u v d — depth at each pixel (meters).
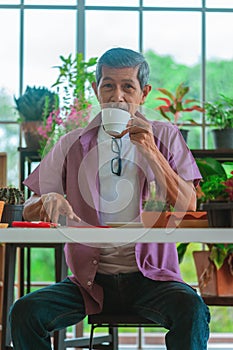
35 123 3.90
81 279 2.60
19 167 3.89
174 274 2.62
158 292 2.51
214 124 4.05
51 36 4.55
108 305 2.66
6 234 1.99
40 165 2.52
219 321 5.90
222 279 3.62
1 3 4.54
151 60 7.12
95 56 4.56
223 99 4.22
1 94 4.52
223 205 2.14
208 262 3.66
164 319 2.45
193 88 6.12
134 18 4.58
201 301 2.42
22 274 3.90
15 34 4.54
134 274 2.62
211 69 4.90
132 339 4.66
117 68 2.61
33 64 4.55
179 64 7.10
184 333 2.36
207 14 4.62
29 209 2.50
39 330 2.46
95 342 3.45
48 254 6.44
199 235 1.99
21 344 2.46
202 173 3.76
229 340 4.62
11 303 3.32
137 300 2.58
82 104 3.91
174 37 4.63
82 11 4.55
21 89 4.53
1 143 4.53
